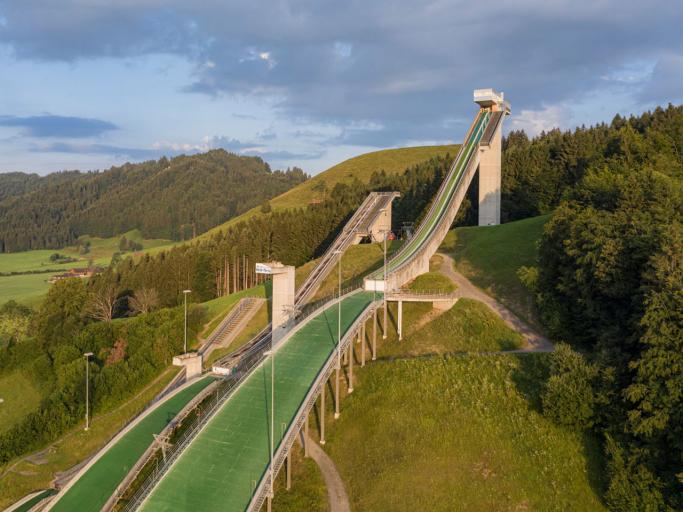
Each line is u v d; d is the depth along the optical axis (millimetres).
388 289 93875
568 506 54469
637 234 72188
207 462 55844
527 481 57375
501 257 115188
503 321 90562
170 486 52969
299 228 176125
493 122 157000
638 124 174500
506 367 74438
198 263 168250
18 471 76812
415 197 191125
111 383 93875
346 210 180500
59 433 85312
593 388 61812
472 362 76812
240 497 50969
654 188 82875
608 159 132375
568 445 60500
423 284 106938
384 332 93125
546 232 90312
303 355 73812
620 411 59125
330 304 89875
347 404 75125
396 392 73688
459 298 96938
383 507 58000
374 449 66125
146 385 98375
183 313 116750
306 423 67312
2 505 71250
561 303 84812
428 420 67375
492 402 68688
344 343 75125
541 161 165750
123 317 165625
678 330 54406
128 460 67500
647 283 65812
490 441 62656
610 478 54469
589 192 95938
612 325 72500
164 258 197375
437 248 128250
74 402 88938
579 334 80938
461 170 146250
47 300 137125
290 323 93188
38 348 120375
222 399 66062
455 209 130625
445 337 88750
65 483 69688
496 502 55938
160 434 69938
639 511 51094
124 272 186125
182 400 79875
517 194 165500
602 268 72375
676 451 52688
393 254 123438
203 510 49656
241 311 121812
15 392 107750
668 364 54312
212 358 102375
